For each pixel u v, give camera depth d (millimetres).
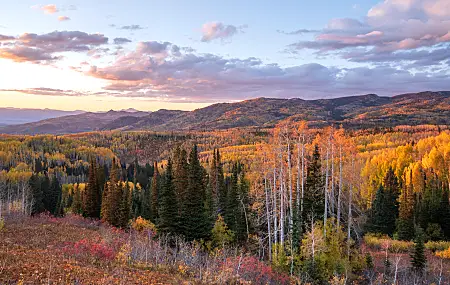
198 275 24000
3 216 48344
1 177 123000
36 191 77812
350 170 36594
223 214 48531
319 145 38938
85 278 18562
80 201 75750
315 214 35125
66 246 28375
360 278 31344
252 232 46844
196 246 34031
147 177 130000
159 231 39094
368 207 70250
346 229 38875
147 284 19609
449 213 57000
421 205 62438
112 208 52906
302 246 31328
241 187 51125
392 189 70688
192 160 49062
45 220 49688
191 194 40625
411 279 32594
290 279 29078
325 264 30891
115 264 23406
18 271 17875
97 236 38531
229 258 29250
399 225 55812
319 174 39031
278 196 38094
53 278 17625
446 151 85312
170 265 25859
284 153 35281
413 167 87125
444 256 43344
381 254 42156
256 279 26531
